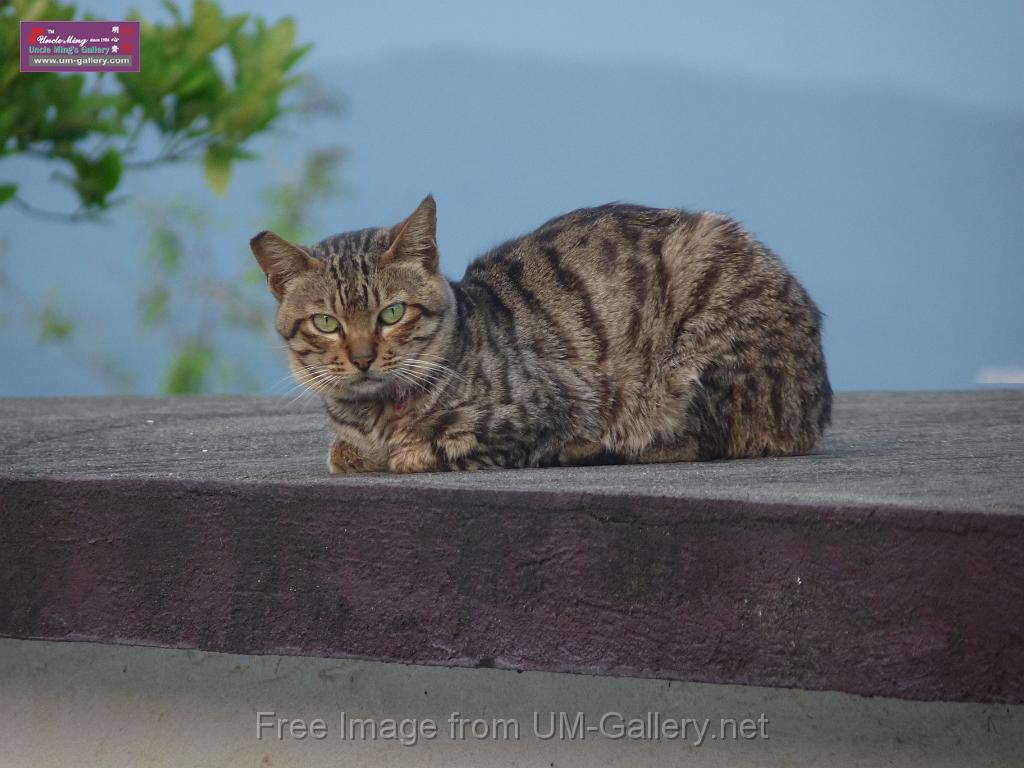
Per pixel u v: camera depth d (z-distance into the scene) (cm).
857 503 803
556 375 1294
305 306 1232
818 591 809
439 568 871
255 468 1122
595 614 850
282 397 2036
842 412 1773
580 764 930
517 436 1260
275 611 903
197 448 1343
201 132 1611
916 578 790
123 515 924
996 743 860
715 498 823
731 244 1345
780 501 812
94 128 1523
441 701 952
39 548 944
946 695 791
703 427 1313
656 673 844
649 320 1328
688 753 912
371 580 884
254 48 1616
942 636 789
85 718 1016
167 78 1526
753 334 1305
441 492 865
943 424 1573
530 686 938
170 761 1003
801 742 891
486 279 1350
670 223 1380
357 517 881
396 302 1220
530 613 859
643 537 837
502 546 859
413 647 880
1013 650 777
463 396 1236
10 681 1030
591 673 854
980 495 855
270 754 984
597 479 984
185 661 998
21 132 1488
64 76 1495
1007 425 1548
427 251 1253
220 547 909
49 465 1137
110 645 1008
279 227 2800
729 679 830
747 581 820
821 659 812
